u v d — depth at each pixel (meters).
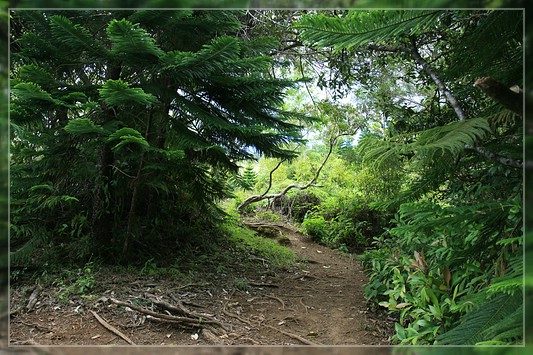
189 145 3.37
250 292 3.37
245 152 4.18
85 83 3.65
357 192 6.76
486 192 1.65
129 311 2.51
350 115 5.76
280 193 7.67
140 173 3.36
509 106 0.65
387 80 4.14
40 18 2.55
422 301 2.09
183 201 4.55
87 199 3.73
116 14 2.61
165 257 3.90
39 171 3.24
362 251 6.23
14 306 2.42
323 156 8.57
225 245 4.84
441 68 2.18
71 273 2.98
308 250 5.89
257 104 3.94
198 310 2.73
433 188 1.33
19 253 2.97
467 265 1.40
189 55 2.63
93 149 3.30
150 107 3.18
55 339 2.09
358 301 3.24
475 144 0.95
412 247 2.94
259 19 4.17
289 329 2.59
